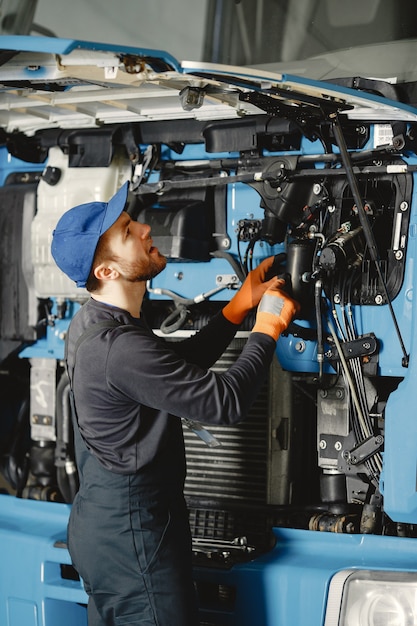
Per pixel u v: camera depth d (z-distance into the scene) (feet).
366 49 10.92
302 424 11.96
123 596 9.56
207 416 9.09
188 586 9.69
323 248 10.39
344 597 10.12
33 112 11.91
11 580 11.93
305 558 10.78
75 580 11.75
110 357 9.23
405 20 10.96
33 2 10.05
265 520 11.63
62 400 12.86
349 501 11.32
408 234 10.56
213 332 10.85
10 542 11.95
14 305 13.05
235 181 11.19
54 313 12.97
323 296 10.98
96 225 9.84
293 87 9.42
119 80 9.66
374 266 10.82
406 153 10.62
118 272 9.91
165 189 11.74
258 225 11.39
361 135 10.90
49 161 12.78
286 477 11.70
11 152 12.85
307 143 11.18
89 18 9.80
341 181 10.96
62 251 9.93
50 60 9.20
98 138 12.23
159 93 10.48
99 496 9.68
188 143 12.00
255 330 9.86
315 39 10.59
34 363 13.20
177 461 9.95
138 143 12.19
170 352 9.28
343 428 11.14
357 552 10.76
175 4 9.73
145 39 9.64
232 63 9.93
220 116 11.23
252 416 11.73
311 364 11.21
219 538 11.78
